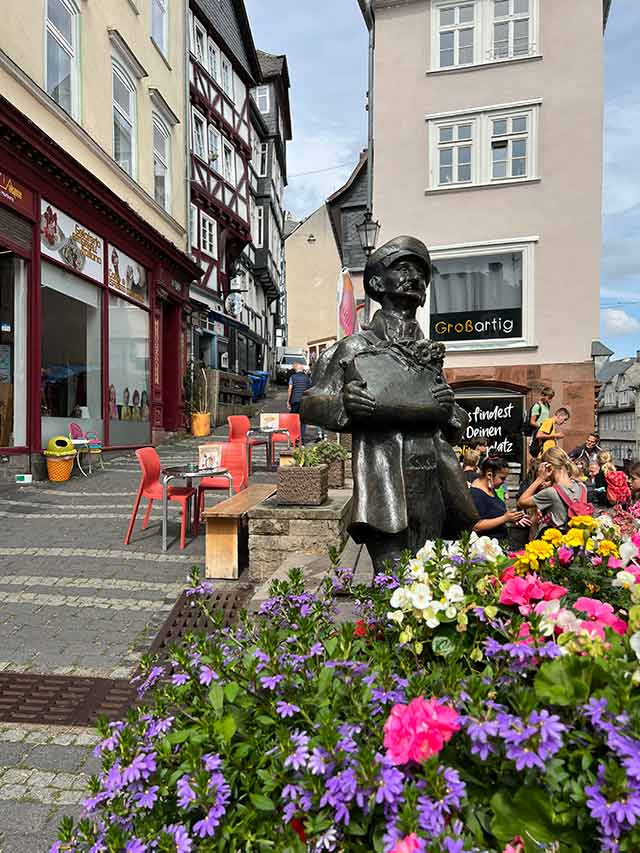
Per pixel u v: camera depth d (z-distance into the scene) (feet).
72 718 11.47
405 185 50.90
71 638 14.84
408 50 50.75
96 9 45.68
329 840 4.59
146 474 23.44
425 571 7.18
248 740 5.39
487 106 49.19
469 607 6.40
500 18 49.16
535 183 48.52
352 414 10.78
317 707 5.52
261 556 18.75
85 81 43.88
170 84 62.69
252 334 107.86
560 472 19.48
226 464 26.89
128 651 14.23
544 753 4.55
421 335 11.89
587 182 47.67
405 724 4.86
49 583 18.54
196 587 8.27
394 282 11.59
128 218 46.50
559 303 48.11
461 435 12.05
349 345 11.59
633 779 4.33
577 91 47.75
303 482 19.03
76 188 39.04
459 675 5.55
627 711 4.76
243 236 94.68
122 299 49.14
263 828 4.94
